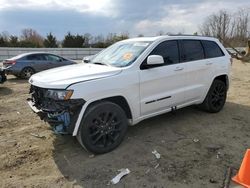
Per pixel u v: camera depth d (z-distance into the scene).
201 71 5.99
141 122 6.02
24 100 8.74
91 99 4.27
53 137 5.32
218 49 6.61
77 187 3.69
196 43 6.05
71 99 4.12
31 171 4.11
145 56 4.99
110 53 5.59
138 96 4.86
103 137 4.50
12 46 44.59
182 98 5.66
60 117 4.17
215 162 4.28
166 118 6.27
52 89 4.23
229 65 6.75
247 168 3.63
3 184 3.79
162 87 5.23
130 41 5.72
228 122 6.06
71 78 4.34
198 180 3.80
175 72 5.39
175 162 4.29
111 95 4.49
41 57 14.88
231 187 3.59
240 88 9.95
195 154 4.55
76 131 4.23
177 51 5.59
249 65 19.41
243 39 42.59
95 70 4.69
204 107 6.56
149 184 3.72
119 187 3.67
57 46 49.31
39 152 4.70
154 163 4.26
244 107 7.26
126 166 4.17
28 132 5.62
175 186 3.67
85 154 4.58
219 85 6.59
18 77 14.77
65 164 4.28
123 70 4.69
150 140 5.09
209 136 5.29
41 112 4.41
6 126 6.03
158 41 5.30
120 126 4.67
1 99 8.95
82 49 39.81
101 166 4.18
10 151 4.75
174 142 5.01
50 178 3.91
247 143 4.99
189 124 5.91
